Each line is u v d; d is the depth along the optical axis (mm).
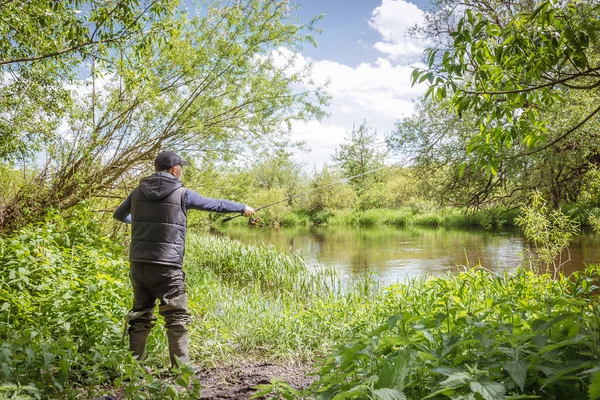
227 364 4207
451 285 5547
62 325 3717
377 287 8258
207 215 13000
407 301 5109
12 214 6812
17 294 3998
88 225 6574
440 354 2494
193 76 8422
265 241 21891
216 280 9469
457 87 3670
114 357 2973
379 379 2150
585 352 2049
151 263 3691
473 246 16453
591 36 3176
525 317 3027
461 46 3447
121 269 5297
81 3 5352
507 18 9219
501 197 14070
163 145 8578
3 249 4379
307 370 4074
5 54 5988
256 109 9289
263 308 5863
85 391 3133
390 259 14188
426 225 28891
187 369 2801
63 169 7309
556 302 2969
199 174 9680
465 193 14352
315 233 27125
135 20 5395
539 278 5320
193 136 8898
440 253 15102
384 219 33312
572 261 11156
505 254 14141
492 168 4035
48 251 4574
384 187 38625
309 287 9219
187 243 13938
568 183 12617
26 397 2324
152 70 8102
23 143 6645
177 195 3816
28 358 2662
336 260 14359
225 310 5809
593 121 10172
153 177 3840
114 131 7883
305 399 2838
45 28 5504
